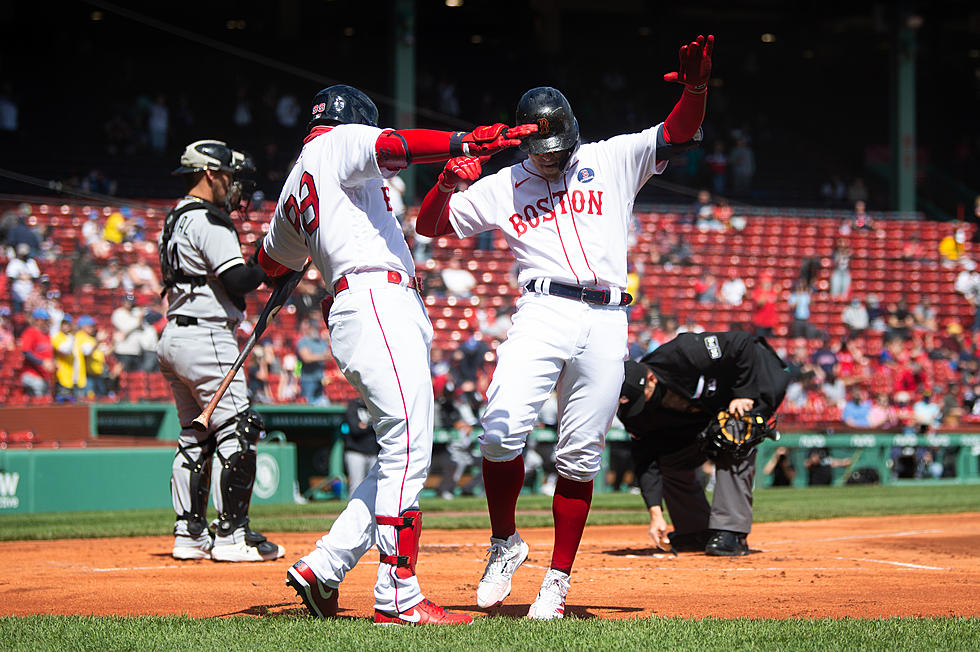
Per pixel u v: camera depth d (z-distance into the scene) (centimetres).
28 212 7512
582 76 13650
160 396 6078
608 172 1564
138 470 4866
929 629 1413
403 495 1465
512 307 7800
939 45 14125
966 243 10438
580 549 2648
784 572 2153
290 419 5884
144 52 12125
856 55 14425
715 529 2484
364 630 1380
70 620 1462
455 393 6153
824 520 3762
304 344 6194
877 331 8769
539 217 1556
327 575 1495
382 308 1471
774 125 13888
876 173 13088
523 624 1432
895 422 7556
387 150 1421
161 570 2175
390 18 10456
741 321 8625
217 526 2350
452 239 8544
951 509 4181
